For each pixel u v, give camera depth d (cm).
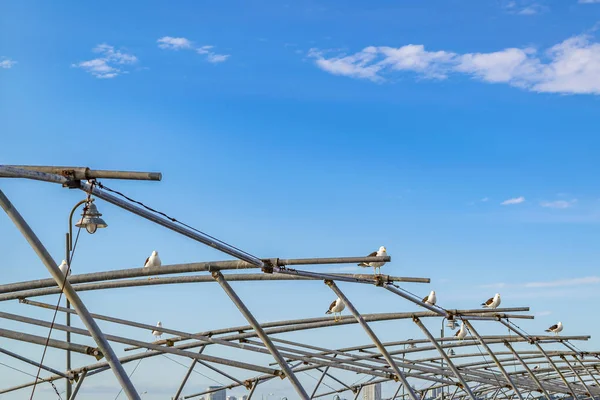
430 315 4116
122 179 1814
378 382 6175
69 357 3553
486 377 6794
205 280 3030
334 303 3538
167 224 2227
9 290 2711
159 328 3569
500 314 4412
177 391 4322
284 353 4553
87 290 3125
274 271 2800
